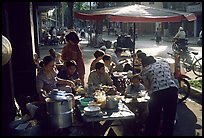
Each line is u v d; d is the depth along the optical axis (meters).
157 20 5.55
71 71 6.35
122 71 7.89
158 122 4.75
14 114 5.62
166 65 4.88
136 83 5.70
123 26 40.06
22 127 4.79
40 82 5.56
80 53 7.29
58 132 4.77
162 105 4.69
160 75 4.69
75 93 5.82
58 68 7.53
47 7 19.67
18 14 7.04
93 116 4.52
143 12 5.77
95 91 5.49
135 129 5.22
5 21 6.00
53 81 5.70
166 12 5.90
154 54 17.38
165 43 27.00
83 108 4.92
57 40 24.50
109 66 6.98
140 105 5.20
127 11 5.82
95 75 6.04
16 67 7.09
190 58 12.47
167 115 4.73
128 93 5.68
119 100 5.16
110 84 6.05
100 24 21.94
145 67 4.89
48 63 5.56
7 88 5.54
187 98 7.64
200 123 5.78
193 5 32.91
